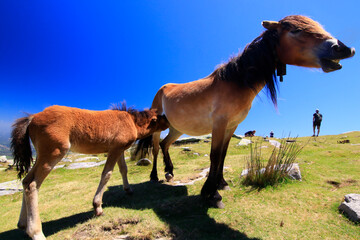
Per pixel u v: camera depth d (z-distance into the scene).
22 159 2.56
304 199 2.93
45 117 2.55
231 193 3.44
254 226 2.45
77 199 3.98
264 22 2.89
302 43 2.60
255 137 12.31
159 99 4.83
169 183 4.52
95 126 2.93
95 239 2.43
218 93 3.15
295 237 2.19
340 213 2.53
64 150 2.64
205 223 2.62
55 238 2.51
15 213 3.63
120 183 4.84
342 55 2.29
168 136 4.88
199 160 7.14
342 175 3.81
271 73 2.98
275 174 3.56
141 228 2.55
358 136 11.58
